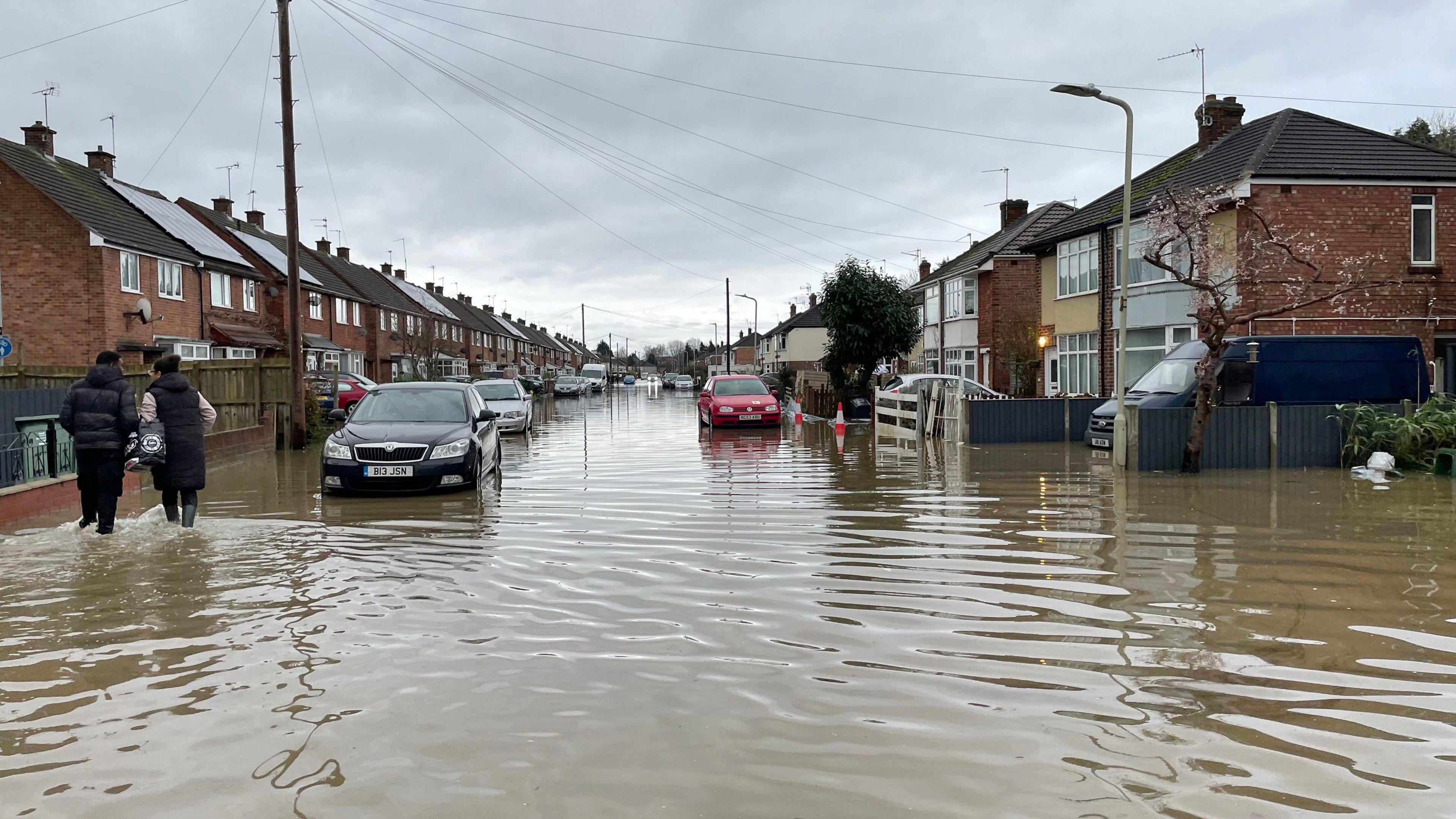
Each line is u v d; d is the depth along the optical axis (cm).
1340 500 1108
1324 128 2198
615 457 1777
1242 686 467
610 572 733
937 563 762
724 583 695
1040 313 3400
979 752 388
